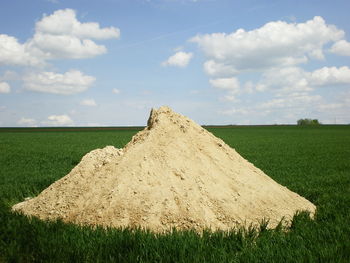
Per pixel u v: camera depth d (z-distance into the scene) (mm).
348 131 74688
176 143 7910
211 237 5418
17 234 5664
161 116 8664
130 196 6625
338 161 21047
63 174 14695
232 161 8375
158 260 4656
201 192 6887
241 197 7160
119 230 5652
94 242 5195
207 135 8883
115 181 7016
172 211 6367
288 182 12727
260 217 6746
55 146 35219
